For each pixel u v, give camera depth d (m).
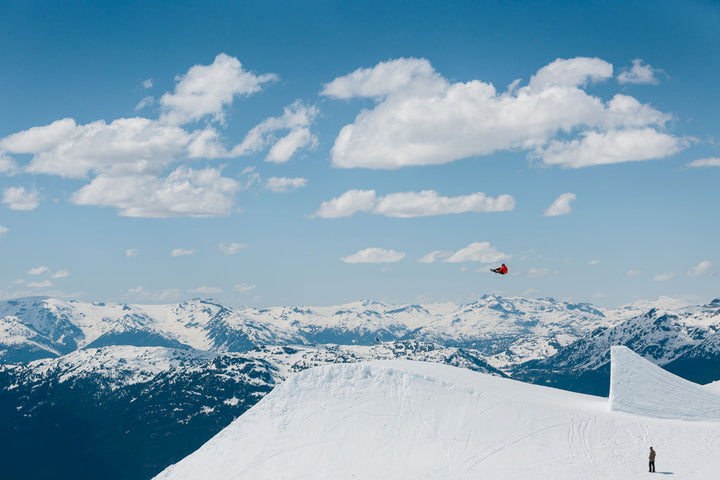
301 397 125.56
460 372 135.75
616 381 127.69
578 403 127.94
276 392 127.62
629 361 132.75
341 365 130.38
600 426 112.00
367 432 114.44
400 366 131.25
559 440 107.38
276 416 122.75
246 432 120.69
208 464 115.00
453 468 101.44
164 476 114.88
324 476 104.69
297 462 110.19
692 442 105.12
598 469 96.88
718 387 140.88
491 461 102.44
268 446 115.81
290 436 117.31
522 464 100.44
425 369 131.12
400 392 122.44
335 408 121.56
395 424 115.31
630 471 95.56
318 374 129.12
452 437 110.31
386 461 106.38
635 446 104.75
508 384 135.50
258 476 108.38
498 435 109.75
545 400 124.50
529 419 113.62
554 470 97.44
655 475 93.50
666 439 106.88
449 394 120.62
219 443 119.94
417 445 109.44
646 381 127.81
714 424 115.31
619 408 122.50
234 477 109.44
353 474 103.69
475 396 119.94
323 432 116.50
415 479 99.50
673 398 124.38
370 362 133.38
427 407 118.25
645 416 120.06
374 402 121.31
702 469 94.06
